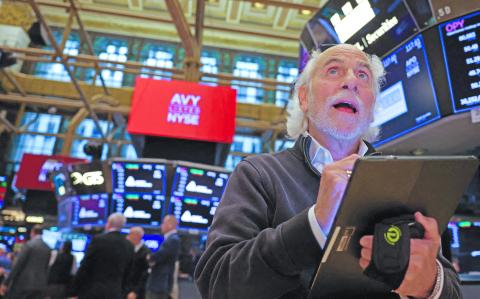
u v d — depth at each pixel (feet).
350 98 3.49
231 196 2.94
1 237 38.93
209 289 2.49
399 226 1.97
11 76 41.45
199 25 25.17
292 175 3.22
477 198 10.84
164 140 22.76
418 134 11.31
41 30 25.77
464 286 8.49
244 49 60.08
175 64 56.85
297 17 54.70
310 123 3.81
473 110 10.10
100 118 52.11
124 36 57.72
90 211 22.11
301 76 4.10
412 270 1.97
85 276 12.72
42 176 32.60
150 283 15.08
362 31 12.63
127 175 21.34
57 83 49.83
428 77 10.82
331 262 2.07
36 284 16.25
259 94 58.44
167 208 21.25
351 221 1.98
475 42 10.16
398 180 1.95
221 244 2.56
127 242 13.79
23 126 50.39
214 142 22.26
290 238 2.08
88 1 53.26
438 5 10.44
